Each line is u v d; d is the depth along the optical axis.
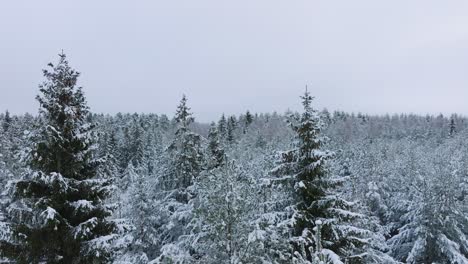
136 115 136.12
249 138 86.81
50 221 12.40
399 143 82.25
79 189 13.87
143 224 21.56
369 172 38.69
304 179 15.89
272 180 16.06
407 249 27.58
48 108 13.80
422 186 27.06
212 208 13.55
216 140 24.67
